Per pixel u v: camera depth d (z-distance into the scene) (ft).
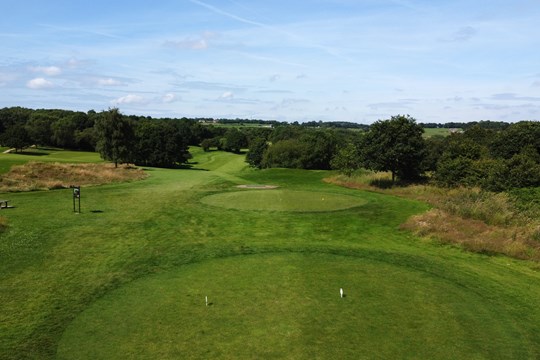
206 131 574.56
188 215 108.47
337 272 63.77
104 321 46.39
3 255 72.02
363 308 49.85
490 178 133.18
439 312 49.37
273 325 44.93
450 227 92.63
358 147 165.58
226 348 40.01
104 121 244.42
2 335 43.60
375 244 84.69
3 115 474.08
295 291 55.11
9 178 150.41
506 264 73.20
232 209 116.67
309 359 38.19
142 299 52.70
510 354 40.14
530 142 182.19
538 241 81.92
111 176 181.37
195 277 61.11
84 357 38.81
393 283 59.21
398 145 154.10
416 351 39.96
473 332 44.45
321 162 354.95
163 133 314.55
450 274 64.80
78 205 116.37
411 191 145.18
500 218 95.50
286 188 159.22
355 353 39.32
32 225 92.73
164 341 41.55
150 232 90.89
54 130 390.01
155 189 153.58
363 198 136.36
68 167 180.96
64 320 47.06
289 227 97.81
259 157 367.45
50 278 61.41
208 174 219.61
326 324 45.27
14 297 54.08
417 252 78.69
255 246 80.38
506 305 52.90
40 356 39.42
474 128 268.82
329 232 94.07
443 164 152.15
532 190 113.70
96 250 76.59
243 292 54.70
